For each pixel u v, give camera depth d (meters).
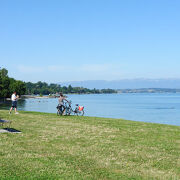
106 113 61.94
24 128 15.12
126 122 20.11
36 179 6.72
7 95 126.12
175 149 10.74
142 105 103.62
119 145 11.09
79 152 9.69
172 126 18.42
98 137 12.82
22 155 8.94
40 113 27.22
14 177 6.78
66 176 7.04
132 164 8.47
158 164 8.57
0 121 13.39
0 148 9.80
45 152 9.52
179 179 7.20
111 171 7.66
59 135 13.09
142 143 11.65
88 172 7.47
